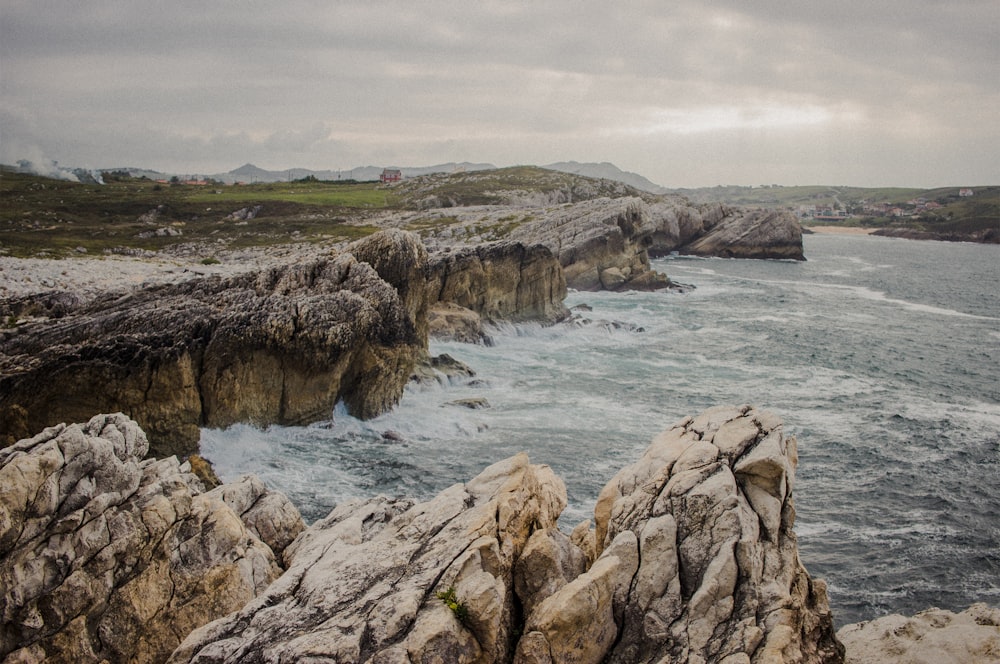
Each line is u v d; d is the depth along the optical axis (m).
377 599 12.98
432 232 110.06
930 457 36.19
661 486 15.03
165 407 32.75
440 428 38.25
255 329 35.16
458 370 47.66
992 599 24.53
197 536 17.27
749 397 45.72
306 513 29.00
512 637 13.32
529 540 14.60
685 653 12.38
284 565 18.69
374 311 39.38
